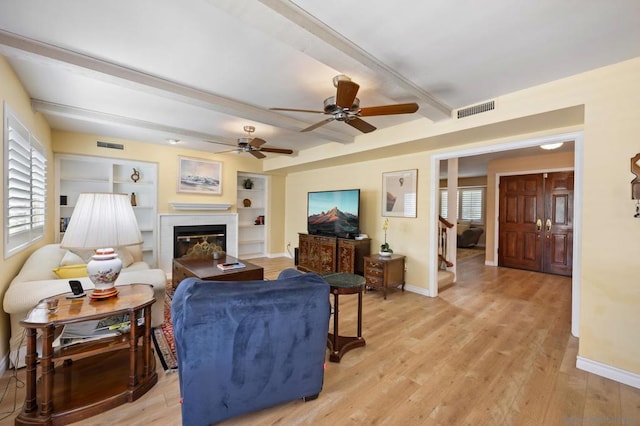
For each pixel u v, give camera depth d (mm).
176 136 4523
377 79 2348
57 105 3252
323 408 1796
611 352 2145
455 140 3582
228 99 3041
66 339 1848
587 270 2256
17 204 2488
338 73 2461
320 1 1587
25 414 1590
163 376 2100
